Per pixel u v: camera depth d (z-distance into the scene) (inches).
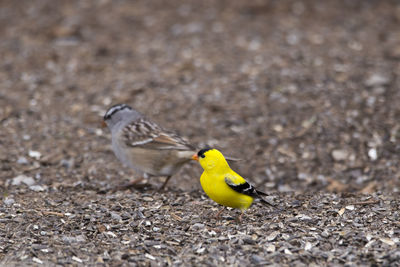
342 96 571.2
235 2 869.2
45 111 570.3
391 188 436.8
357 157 486.3
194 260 287.4
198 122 546.6
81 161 479.2
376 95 567.2
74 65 683.4
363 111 542.6
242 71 642.8
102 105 584.1
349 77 610.9
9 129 527.5
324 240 305.9
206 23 798.5
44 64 687.1
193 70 653.9
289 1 870.4
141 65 677.3
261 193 335.0
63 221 338.0
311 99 571.2
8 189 409.7
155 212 356.5
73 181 440.8
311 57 671.8
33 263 283.0
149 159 404.8
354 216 341.1
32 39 759.7
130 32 780.6
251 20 806.5
